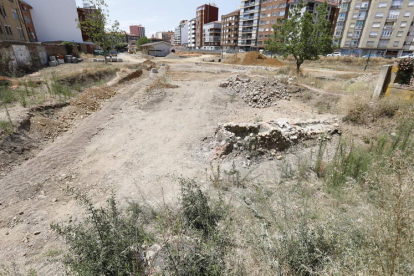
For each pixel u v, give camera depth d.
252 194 4.59
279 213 3.79
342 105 11.16
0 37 25.03
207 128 9.29
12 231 3.94
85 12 47.72
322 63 39.41
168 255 2.56
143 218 3.92
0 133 6.64
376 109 8.70
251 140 6.70
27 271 3.11
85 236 2.75
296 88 15.05
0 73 15.23
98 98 12.57
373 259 2.38
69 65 23.47
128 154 7.10
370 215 3.02
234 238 3.38
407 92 9.02
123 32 27.50
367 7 51.03
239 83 16.41
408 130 6.64
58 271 3.09
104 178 5.75
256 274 2.74
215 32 89.06
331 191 4.48
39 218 4.26
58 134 8.15
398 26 48.62
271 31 62.59
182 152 7.22
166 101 13.36
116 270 2.51
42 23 41.41
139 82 18.66
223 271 2.70
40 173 5.84
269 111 12.02
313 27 19.08
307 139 7.69
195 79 21.72
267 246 2.98
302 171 5.47
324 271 2.38
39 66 22.03
